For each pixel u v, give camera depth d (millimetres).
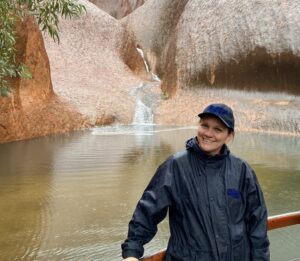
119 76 28281
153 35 32000
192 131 19906
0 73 6316
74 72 25859
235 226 2201
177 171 2248
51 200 7297
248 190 2277
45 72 19594
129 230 2270
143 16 33406
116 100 24969
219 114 2219
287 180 9266
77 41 28484
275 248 5234
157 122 24594
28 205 6973
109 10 39750
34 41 18344
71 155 12156
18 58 17172
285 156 12656
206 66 26188
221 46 25734
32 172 9602
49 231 5738
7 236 5512
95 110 22578
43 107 18781
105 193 7867
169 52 29750
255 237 2271
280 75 23109
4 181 8641
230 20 25859
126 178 9156
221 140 2240
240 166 2293
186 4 30188
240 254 2205
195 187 2205
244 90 24469
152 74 30875
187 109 25250
